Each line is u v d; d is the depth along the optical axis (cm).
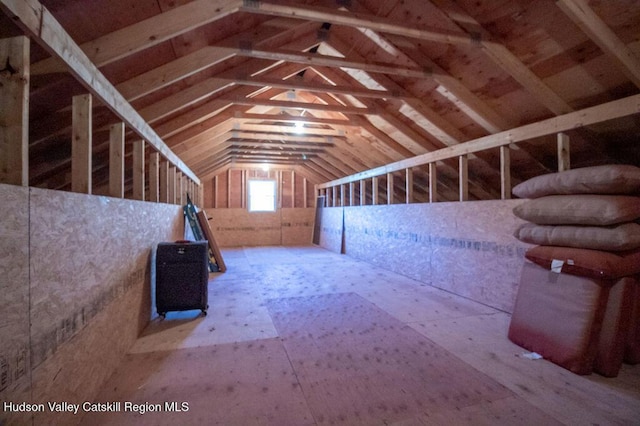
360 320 277
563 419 143
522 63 259
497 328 258
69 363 133
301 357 205
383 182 668
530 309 221
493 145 335
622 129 267
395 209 504
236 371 187
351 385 172
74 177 157
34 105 187
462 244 361
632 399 159
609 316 184
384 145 498
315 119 473
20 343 101
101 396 161
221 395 162
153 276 286
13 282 98
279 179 924
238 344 226
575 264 194
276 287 400
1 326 92
